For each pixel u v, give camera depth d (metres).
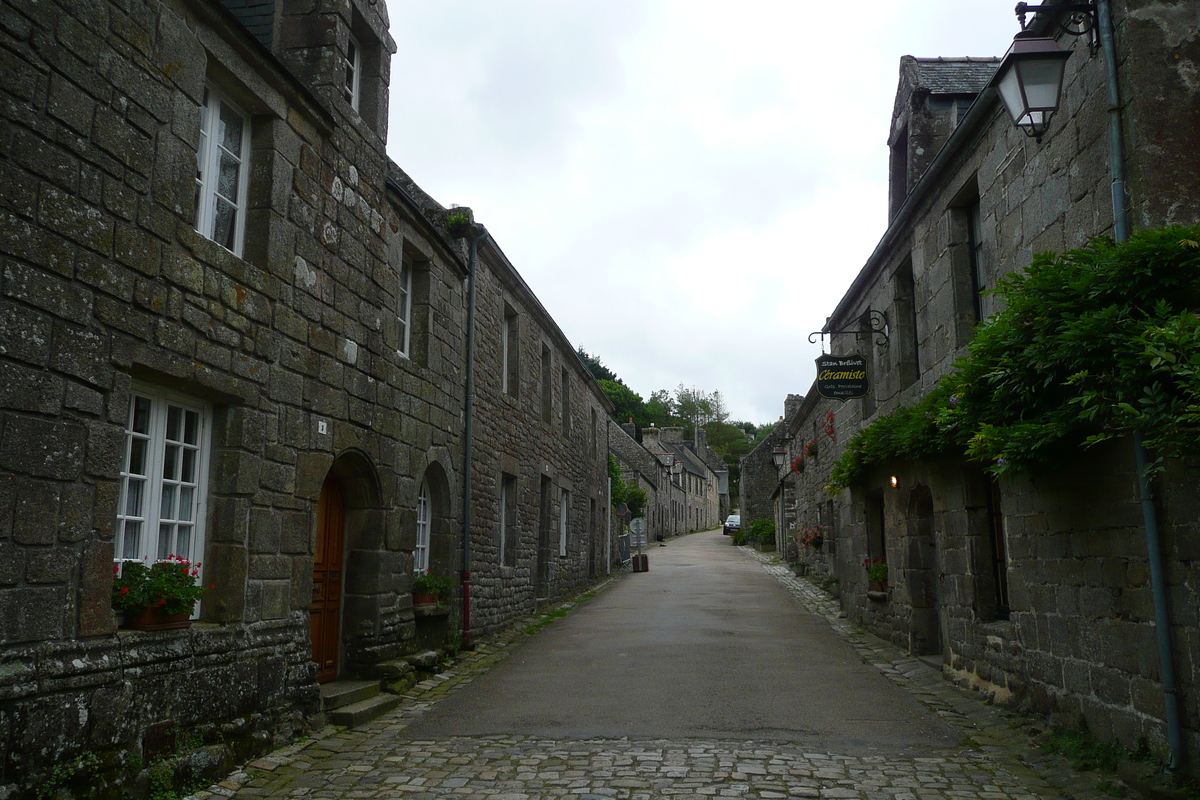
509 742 6.32
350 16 7.83
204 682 5.30
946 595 8.99
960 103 10.47
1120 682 5.48
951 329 8.70
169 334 5.09
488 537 11.97
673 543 45.62
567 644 11.23
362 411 7.75
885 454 10.36
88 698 4.34
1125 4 5.58
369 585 8.02
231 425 5.81
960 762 5.77
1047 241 6.60
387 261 8.42
